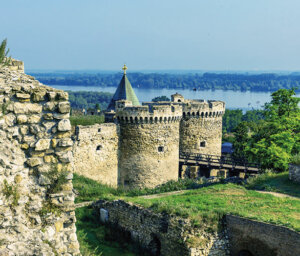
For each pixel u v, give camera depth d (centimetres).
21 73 1447
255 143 5544
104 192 3994
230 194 3484
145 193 4288
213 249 2605
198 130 6147
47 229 1254
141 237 2961
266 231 2523
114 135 4941
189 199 3281
